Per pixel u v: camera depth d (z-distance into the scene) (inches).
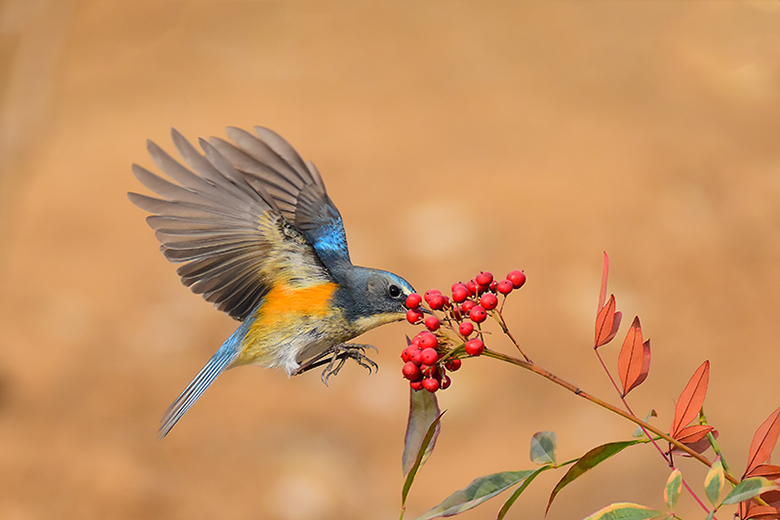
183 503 481.7
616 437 514.9
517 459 506.9
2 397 552.1
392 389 575.2
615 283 624.7
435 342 156.8
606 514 131.0
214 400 571.8
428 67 995.3
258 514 480.1
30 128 637.3
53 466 499.2
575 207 692.1
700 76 952.9
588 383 559.5
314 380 589.3
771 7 1050.7
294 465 512.1
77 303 646.5
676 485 130.9
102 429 533.0
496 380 567.2
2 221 689.0
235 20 1133.1
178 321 636.1
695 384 136.9
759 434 132.7
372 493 501.0
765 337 589.3
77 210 746.2
